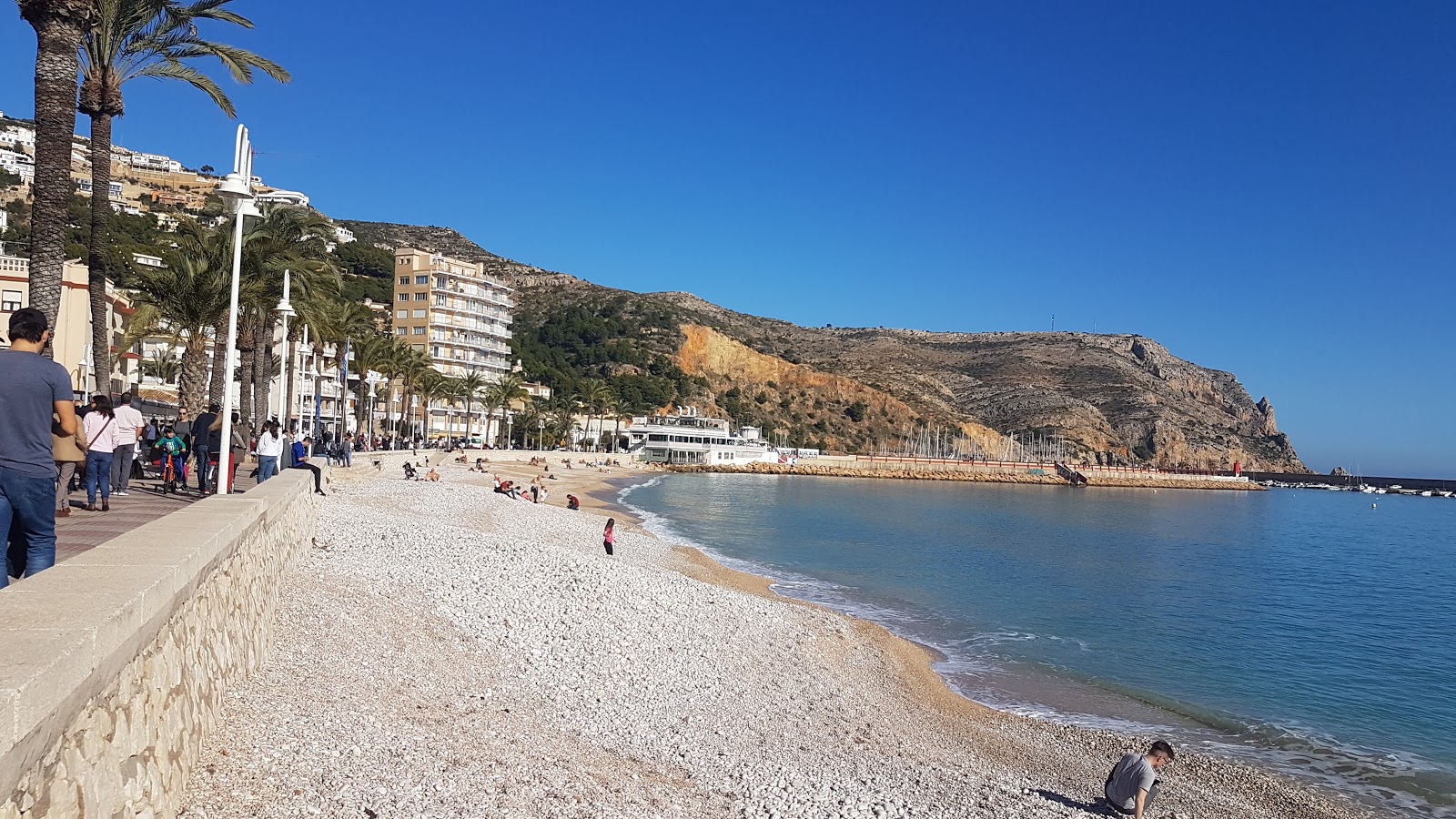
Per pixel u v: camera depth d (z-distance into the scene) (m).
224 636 8.30
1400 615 39.06
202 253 31.91
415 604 17.34
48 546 6.47
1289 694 23.38
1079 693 22.03
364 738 8.95
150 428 26.73
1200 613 36.66
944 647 26.11
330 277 39.12
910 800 12.62
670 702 16.06
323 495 28.11
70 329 46.06
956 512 92.38
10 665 3.54
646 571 27.41
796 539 54.69
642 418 170.88
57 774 3.90
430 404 119.38
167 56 22.27
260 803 6.75
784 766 13.46
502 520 40.81
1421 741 19.67
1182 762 17.09
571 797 9.26
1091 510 114.56
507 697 13.34
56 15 16.05
